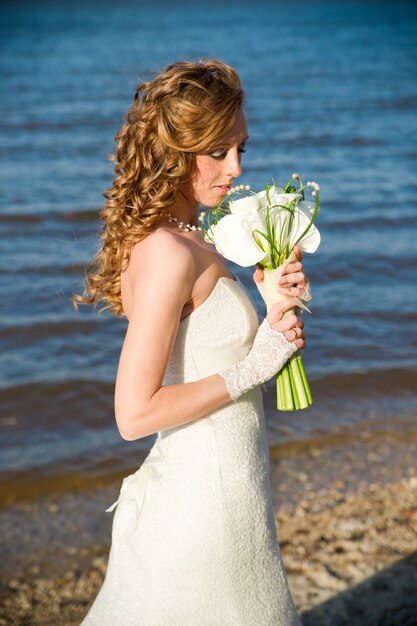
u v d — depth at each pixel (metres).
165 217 2.09
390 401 6.63
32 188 14.30
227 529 2.13
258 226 2.06
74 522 4.95
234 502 2.13
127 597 2.20
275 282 2.06
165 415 1.93
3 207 12.84
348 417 6.31
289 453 5.71
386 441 5.88
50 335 8.09
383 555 4.18
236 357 2.12
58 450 5.89
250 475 2.16
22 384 6.87
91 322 8.35
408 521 4.61
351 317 8.59
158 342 1.94
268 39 57.03
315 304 9.01
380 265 10.43
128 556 2.21
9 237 11.59
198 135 1.98
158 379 1.94
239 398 2.16
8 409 6.55
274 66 39.47
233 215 2.06
